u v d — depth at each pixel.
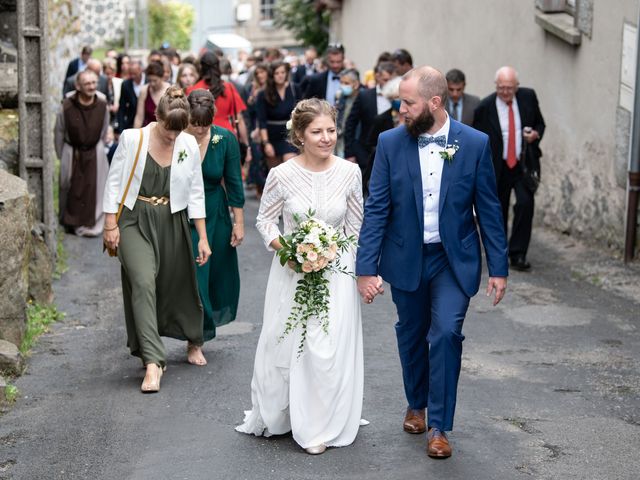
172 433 5.95
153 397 6.62
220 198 7.64
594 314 8.93
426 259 5.50
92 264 11.06
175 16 41.94
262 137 13.75
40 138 10.05
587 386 6.87
